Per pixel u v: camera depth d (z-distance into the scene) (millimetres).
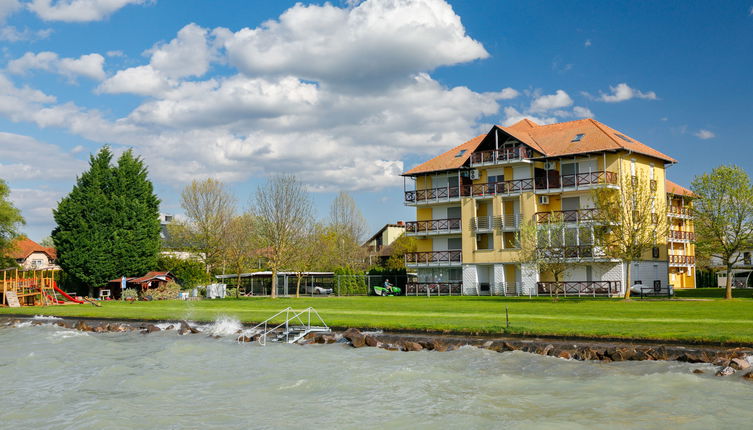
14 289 49969
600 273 55594
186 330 30781
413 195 67625
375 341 24953
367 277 69188
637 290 52969
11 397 17500
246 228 68812
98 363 22938
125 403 16500
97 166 64500
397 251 86312
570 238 50469
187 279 67438
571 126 64188
